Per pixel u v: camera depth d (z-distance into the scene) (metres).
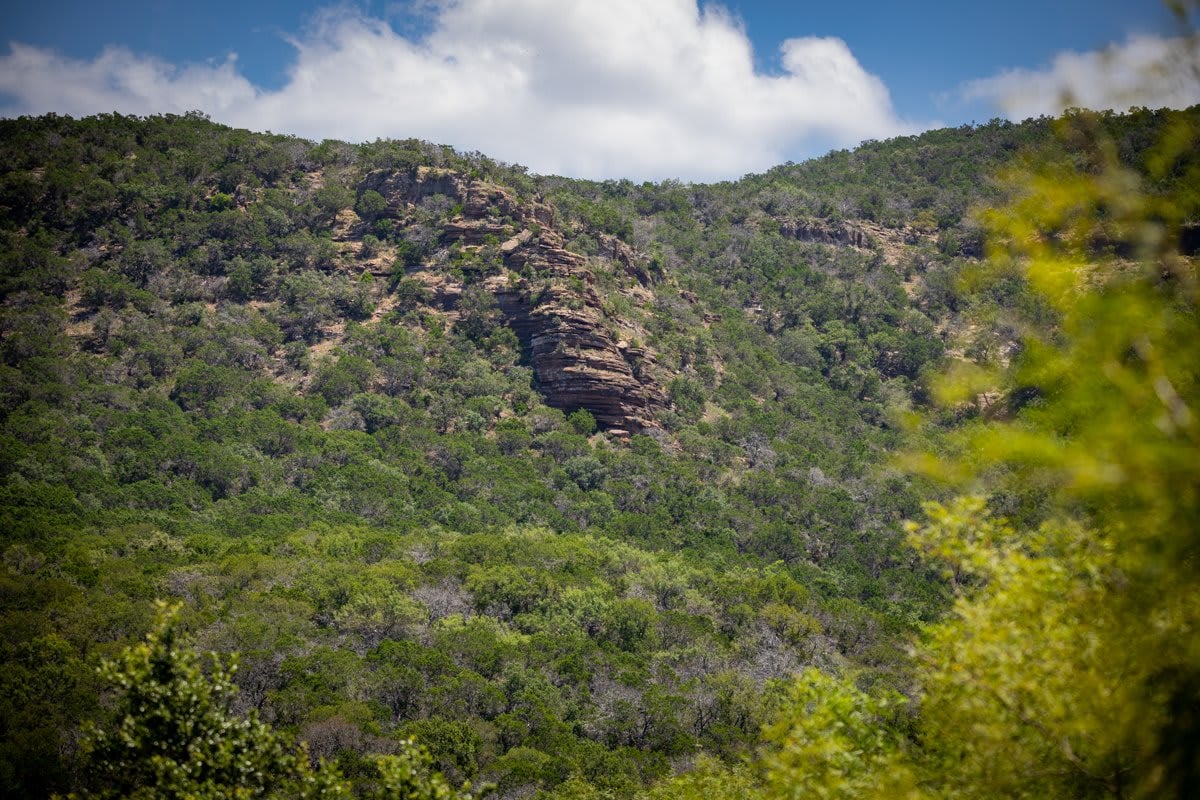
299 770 17.11
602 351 116.44
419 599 61.00
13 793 33.47
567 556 73.06
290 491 87.75
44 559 60.75
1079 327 7.80
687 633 59.94
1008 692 9.36
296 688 46.12
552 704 49.41
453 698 48.22
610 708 48.91
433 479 94.81
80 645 48.00
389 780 16.34
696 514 92.81
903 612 71.88
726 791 22.17
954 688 10.17
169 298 123.50
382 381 112.31
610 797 37.31
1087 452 7.34
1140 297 7.41
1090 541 9.51
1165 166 7.67
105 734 16.69
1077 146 8.16
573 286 121.94
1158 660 7.91
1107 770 8.82
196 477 86.81
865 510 94.94
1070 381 7.92
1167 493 7.06
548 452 103.19
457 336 121.19
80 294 119.62
